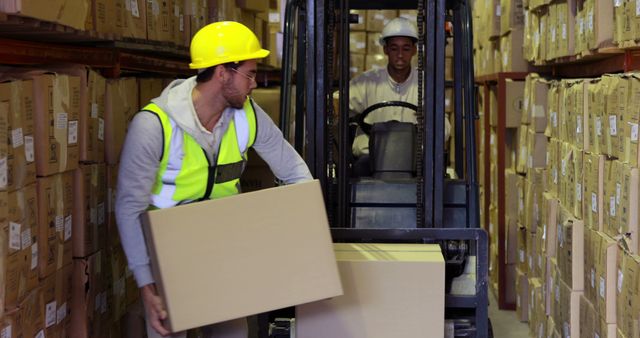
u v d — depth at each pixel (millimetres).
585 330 4227
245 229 2924
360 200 3875
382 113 5203
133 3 4047
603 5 3930
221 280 2916
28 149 2990
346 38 3848
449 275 3588
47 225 3168
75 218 3535
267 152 3223
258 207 2926
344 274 3229
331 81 3816
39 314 3088
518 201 6316
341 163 3799
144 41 4305
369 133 4312
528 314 6016
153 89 4844
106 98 3961
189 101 2973
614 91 3713
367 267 3223
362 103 5250
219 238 2908
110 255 3969
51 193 3221
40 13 2865
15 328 2801
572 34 4590
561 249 4711
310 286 2973
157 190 3039
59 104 3268
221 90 3004
